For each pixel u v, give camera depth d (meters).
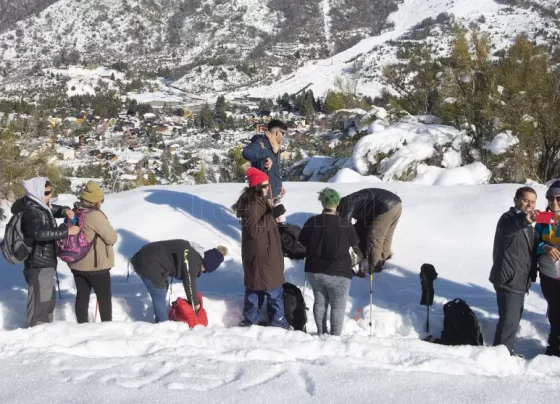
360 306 5.78
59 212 5.31
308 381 3.84
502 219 4.70
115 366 4.07
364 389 3.73
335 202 5.02
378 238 6.28
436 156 10.64
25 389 3.77
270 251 5.12
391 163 10.36
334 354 4.39
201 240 7.38
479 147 11.02
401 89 15.49
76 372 3.99
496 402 3.61
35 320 5.05
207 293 5.96
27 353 4.32
